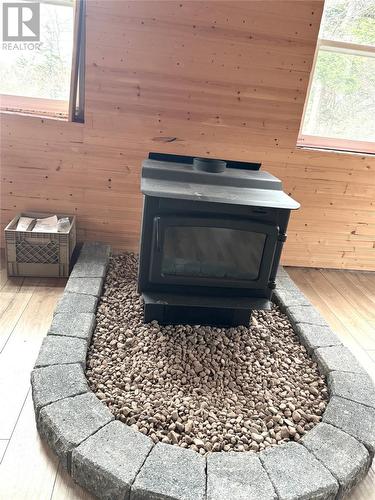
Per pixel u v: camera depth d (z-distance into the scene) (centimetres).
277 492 111
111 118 235
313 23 229
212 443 131
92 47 221
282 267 258
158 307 182
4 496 115
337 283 272
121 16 217
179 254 175
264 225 171
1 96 239
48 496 117
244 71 234
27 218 244
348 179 265
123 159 245
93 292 198
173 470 114
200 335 181
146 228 169
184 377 157
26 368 163
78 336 163
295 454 124
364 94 261
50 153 238
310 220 273
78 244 262
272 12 224
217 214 170
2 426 136
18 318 193
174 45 225
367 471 130
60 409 130
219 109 240
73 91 231
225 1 220
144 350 168
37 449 130
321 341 181
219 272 179
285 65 236
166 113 238
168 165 196
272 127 248
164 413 138
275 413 145
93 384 147
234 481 113
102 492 114
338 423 137
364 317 234
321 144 269
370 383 157
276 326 197
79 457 116
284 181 261
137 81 229
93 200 252
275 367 169
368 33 248
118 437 123
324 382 162
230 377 162
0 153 235
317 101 260
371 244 286
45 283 226
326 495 115
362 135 272
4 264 241
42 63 235
